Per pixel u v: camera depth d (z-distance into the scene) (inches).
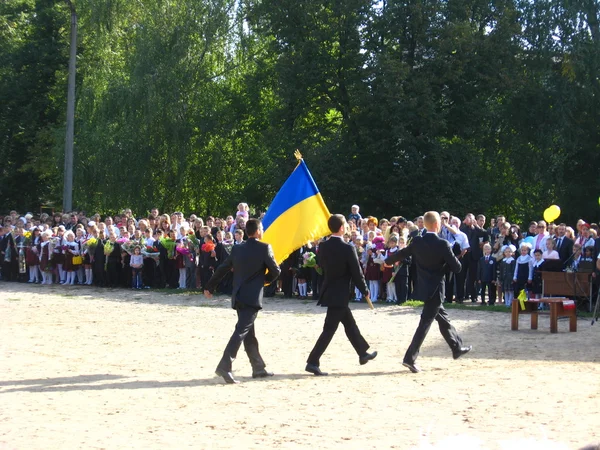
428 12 1444.4
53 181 1929.1
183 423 301.6
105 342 538.6
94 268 976.9
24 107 1931.6
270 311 736.3
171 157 1560.0
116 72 1604.3
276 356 482.9
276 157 1533.0
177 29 1578.5
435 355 478.9
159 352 495.8
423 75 1438.2
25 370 427.5
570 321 588.7
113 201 1534.2
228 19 1625.2
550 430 283.0
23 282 1041.5
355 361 460.1
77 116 1626.5
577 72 1497.3
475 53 1453.0
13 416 314.8
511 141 1582.2
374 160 1523.1
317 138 1542.8
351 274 414.9
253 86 1615.4
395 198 1499.8
